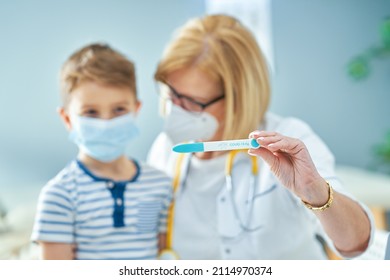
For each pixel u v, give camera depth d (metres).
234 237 1.11
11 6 3.34
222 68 1.11
